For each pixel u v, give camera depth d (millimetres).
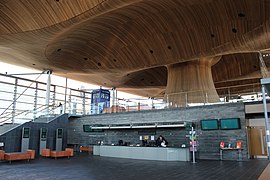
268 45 16641
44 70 25047
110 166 12297
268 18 13719
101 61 21797
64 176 9289
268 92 10977
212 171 10406
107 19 15484
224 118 15859
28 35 14594
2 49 18453
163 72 29000
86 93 34531
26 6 12297
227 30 15719
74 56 20781
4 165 12734
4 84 25359
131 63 21266
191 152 15891
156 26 16891
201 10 14523
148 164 13102
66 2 11766
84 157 17234
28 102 27141
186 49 18250
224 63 26156
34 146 20188
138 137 19391
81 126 23312
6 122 20562
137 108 20297
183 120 17484
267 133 8664
